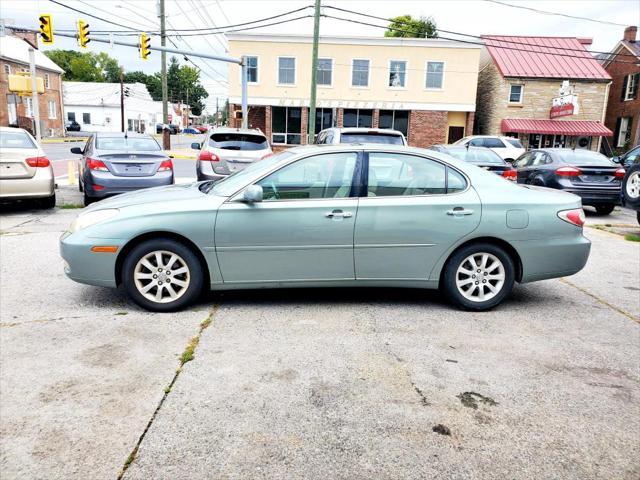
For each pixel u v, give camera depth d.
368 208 4.59
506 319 4.67
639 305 5.15
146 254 4.50
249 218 4.50
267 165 4.72
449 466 2.57
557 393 3.32
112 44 20.11
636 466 2.61
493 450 2.71
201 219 4.46
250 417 2.95
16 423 2.84
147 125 82.50
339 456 2.62
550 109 32.03
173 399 3.12
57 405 3.03
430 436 2.82
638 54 33.06
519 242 4.74
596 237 8.84
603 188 11.23
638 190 9.31
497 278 4.80
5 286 5.28
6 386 3.24
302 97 32.19
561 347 4.05
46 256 6.47
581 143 32.38
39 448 2.64
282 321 4.46
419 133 32.59
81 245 4.45
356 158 4.68
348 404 3.11
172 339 4.01
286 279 4.65
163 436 2.75
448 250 4.70
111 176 9.59
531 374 3.57
